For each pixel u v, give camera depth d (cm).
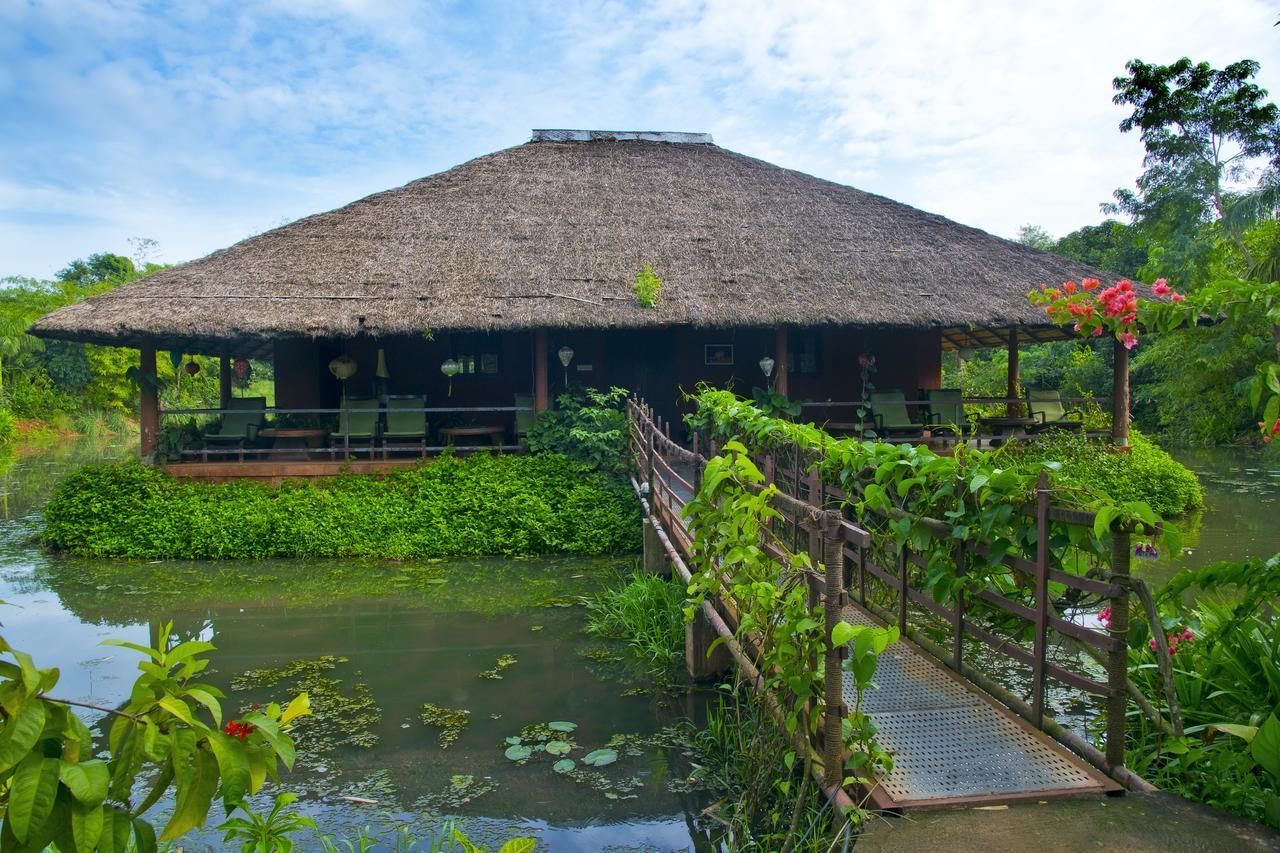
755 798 341
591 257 1079
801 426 530
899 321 992
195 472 942
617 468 960
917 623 452
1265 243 1587
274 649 600
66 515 902
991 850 237
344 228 1121
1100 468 1022
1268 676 331
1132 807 261
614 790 395
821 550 397
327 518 898
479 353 1242
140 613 691
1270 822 254
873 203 1273
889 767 279
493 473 945
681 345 1269
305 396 1181
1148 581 708
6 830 132
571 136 1420
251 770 158
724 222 1184
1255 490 1248
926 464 359
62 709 139
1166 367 2047
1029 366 2508
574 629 639
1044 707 315
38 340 2580
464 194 1209
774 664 339
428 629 643
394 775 411
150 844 147
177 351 1218
